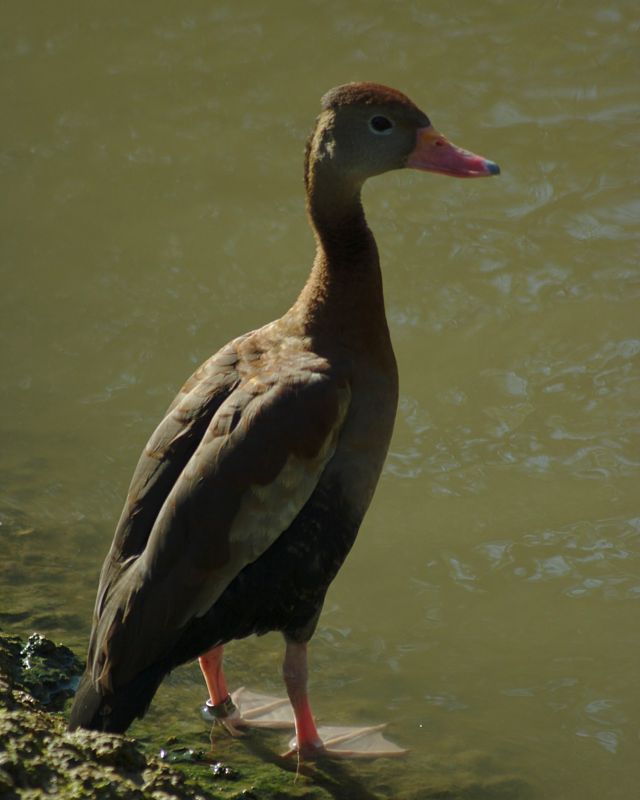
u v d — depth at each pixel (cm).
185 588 726
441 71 1628
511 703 901
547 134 1523
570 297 1316
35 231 1450
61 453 1181
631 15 1697
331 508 786
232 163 1530
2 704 725
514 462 1148
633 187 1441
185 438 768
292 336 813
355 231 819
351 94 819
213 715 852
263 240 1429
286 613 788
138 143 1570
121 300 1359
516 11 1717
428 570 1041
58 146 1570
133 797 648
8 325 1328
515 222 1409
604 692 912
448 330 1290
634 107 1559
